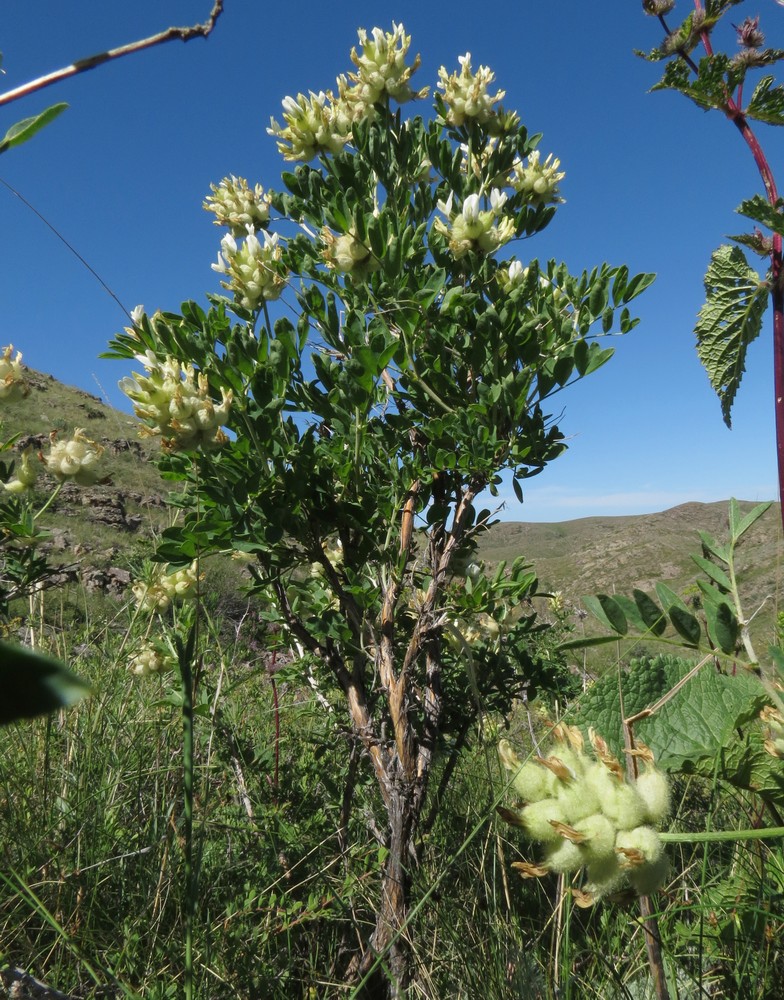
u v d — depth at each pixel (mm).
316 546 2158
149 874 2145
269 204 2613
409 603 2346
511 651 2547
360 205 2057
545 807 1085
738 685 1862
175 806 2479
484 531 2238
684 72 1603
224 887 2166
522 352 2176
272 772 2789
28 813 2355
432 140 2549
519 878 2156
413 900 1918
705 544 1506
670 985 1606
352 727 2137
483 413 2094
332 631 2158
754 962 1587
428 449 2195
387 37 2461
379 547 2223
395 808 1938
